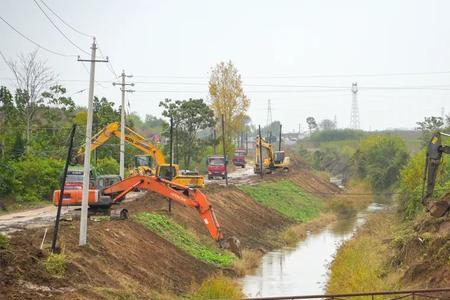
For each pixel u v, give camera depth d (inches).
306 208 3038.9
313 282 1497.3
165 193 1537.9
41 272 979.3
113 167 2556.6
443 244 1245.7
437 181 2039.9
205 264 1542.8
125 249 1310.3
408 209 2137.1
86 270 1077.8
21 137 2274.9
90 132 1191.6
